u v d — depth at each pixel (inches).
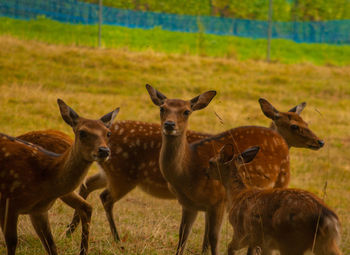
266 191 469.1
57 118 1213.1
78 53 1866.4
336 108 1679.4
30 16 2442.2
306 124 677.3
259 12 2851.9
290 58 2541.8
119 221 674.8
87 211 534.6
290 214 423.2
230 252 501.7
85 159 464.1
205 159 579.8
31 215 496.4
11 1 2413.9
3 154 470.3
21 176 466.0
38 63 1700.3
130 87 1633.9
